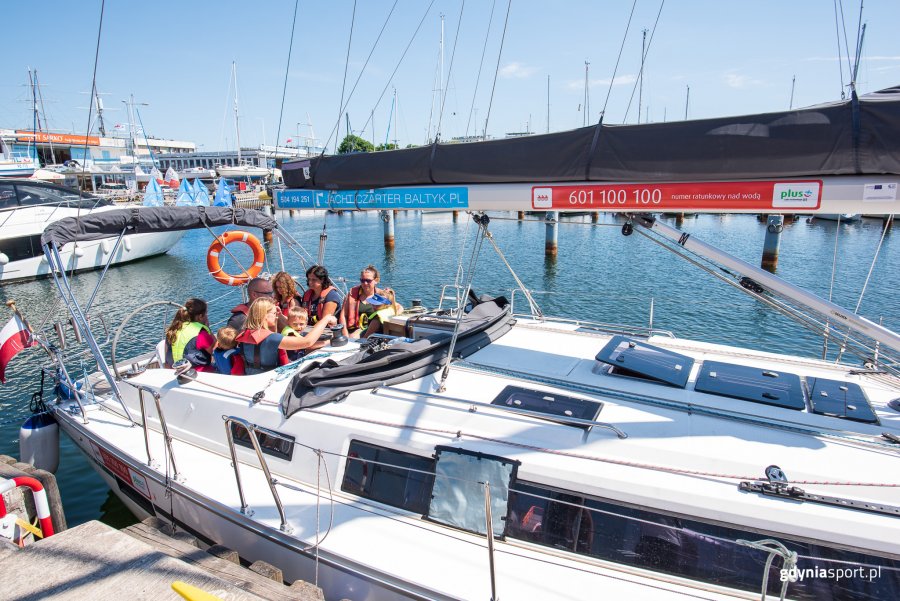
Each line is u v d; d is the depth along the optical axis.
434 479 3.53
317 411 4.07
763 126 3.09
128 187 55.31
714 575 2.88
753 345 12.89
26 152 55.38
